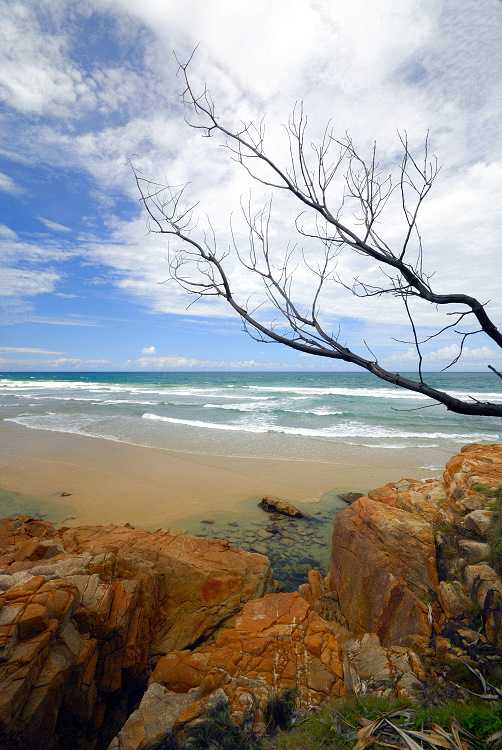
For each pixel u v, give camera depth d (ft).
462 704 12.51
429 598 18.39
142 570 19.92
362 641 17.98
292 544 31.32
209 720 12.46
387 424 83.66
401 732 10.02
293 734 11.79
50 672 12.38
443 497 24.35
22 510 37.19
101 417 92.79
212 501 39.65
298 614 18.61
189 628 20.36
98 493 41.63
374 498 27.55
